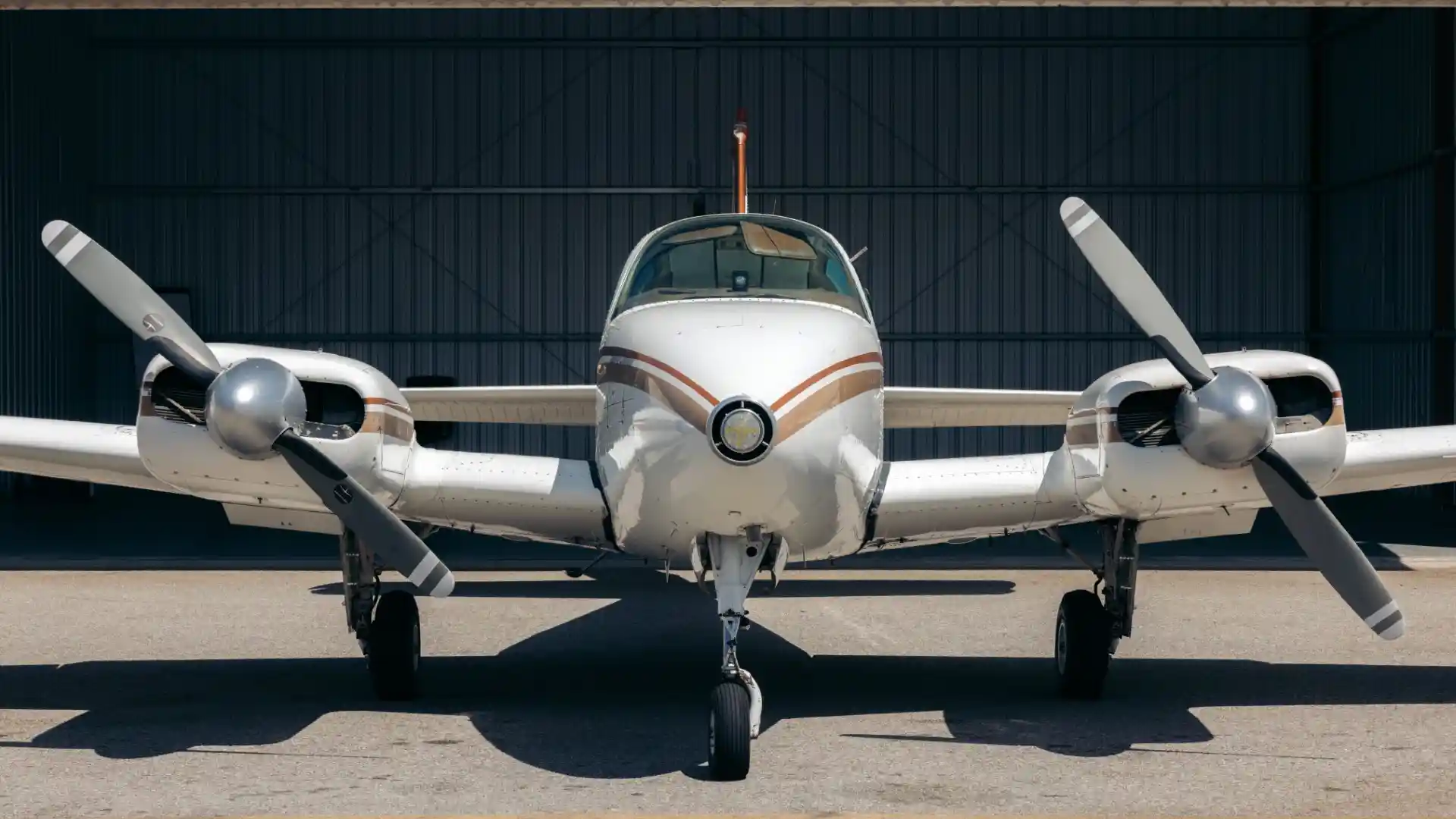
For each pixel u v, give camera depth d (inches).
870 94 938.1
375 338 941.2
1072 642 293.9
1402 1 498.6
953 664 350.9
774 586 264.5
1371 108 874.8
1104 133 936.9
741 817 207.0
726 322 250.4
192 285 936.3
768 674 334.6
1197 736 262.1
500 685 319.0
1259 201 936.3
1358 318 898.1
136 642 386.3
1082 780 229.6
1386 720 277.3
